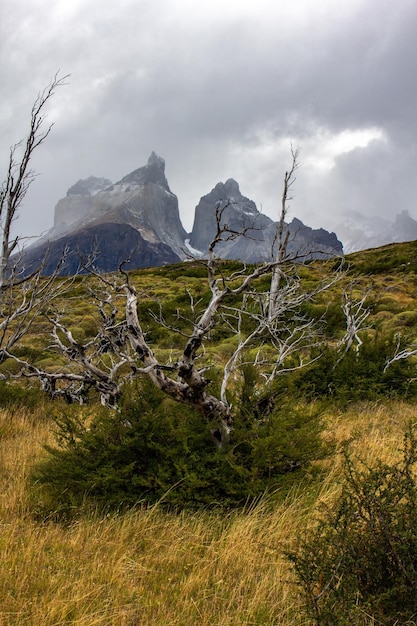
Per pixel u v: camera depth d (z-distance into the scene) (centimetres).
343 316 1905
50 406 1005
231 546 445
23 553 429
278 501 518
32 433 842
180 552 446
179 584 399
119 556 435
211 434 565
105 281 577
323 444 669
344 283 2895
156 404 579
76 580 390
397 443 700
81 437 578
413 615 328
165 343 1731
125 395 591
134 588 389
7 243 662
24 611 353
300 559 362
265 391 625
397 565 351
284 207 1230
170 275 3928
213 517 509
